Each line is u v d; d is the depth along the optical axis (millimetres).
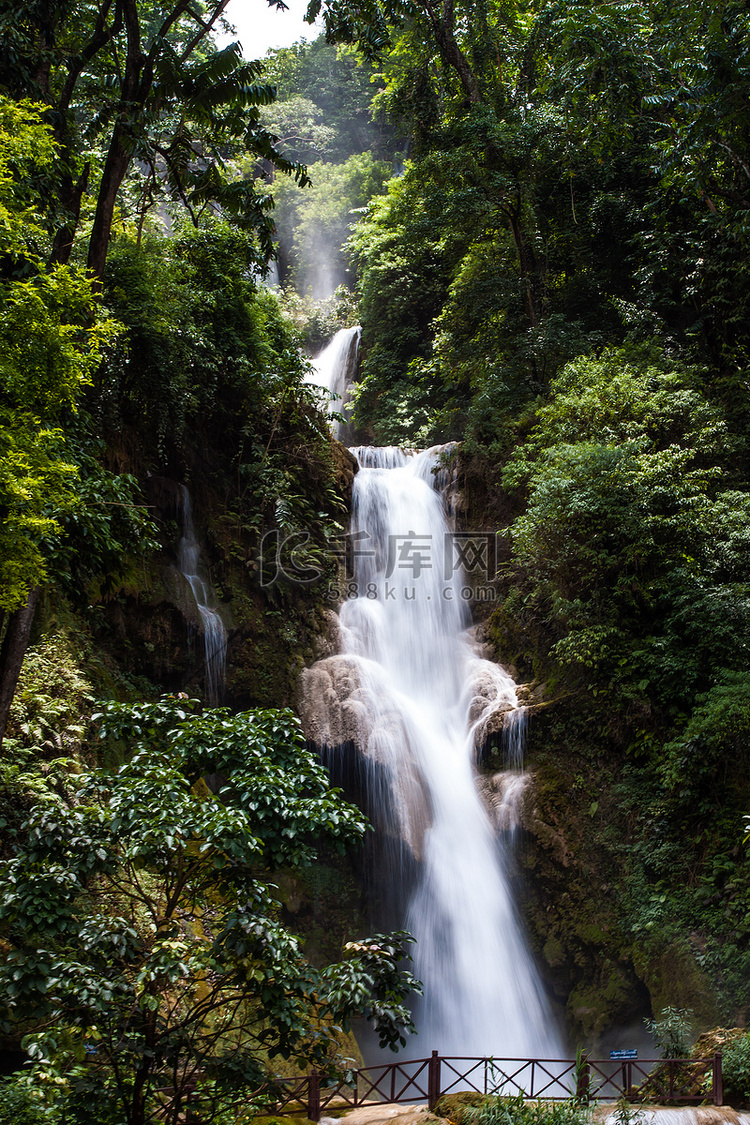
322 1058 5988
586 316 22281
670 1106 8492
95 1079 5695
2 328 7477
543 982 13523
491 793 14438
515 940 13648
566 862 13383
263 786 6121
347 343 32562
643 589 14656
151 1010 5484
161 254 14875
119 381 13930
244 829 5695
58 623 11758
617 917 12781
